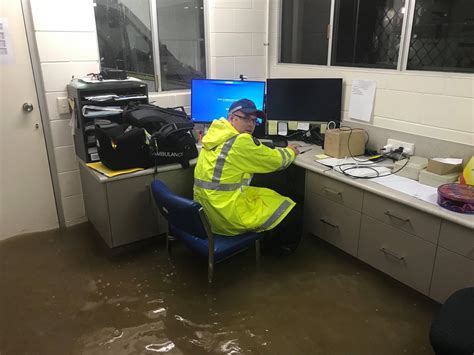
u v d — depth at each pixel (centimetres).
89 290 237
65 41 274
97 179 253
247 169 230
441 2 231
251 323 208
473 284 185
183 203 204
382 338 197
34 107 280
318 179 257
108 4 291
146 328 205
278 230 258
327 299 227
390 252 220
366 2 275
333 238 259
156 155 262
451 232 188
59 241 292
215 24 335
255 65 367
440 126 241
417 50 250
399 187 218
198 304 223
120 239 266
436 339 136
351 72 291
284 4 346
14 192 289
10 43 261
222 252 224
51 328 206
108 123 263
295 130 319
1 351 190
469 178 206
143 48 317
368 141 286
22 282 244
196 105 316
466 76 224
